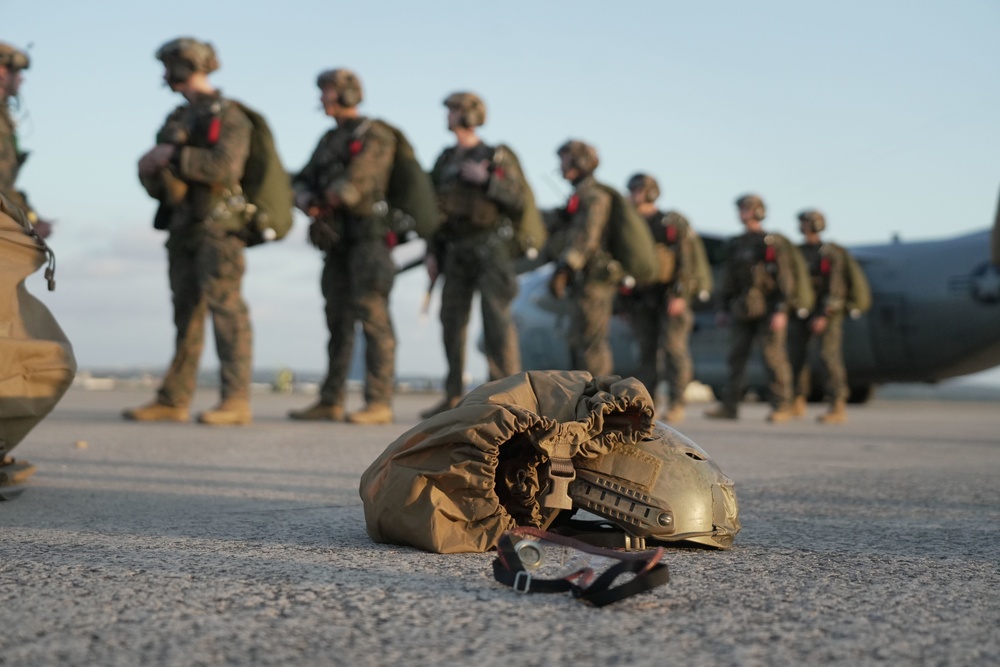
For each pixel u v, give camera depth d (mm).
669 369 10805
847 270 12164
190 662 1438
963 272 16469
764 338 11758
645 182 10414
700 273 10961
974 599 1993
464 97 7871
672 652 1532
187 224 7324
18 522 2893
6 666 1401
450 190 7918
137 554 2344
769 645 1587
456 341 8312
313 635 1601
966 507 3688
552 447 2412
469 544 2379
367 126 7637
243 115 7031
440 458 2439
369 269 7965
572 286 8758
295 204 7781
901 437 8828
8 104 5652
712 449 6750
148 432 6801
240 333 7570
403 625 1674
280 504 3461
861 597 1986
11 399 3254
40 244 3373
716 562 2375
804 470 5238
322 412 8797
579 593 1871
